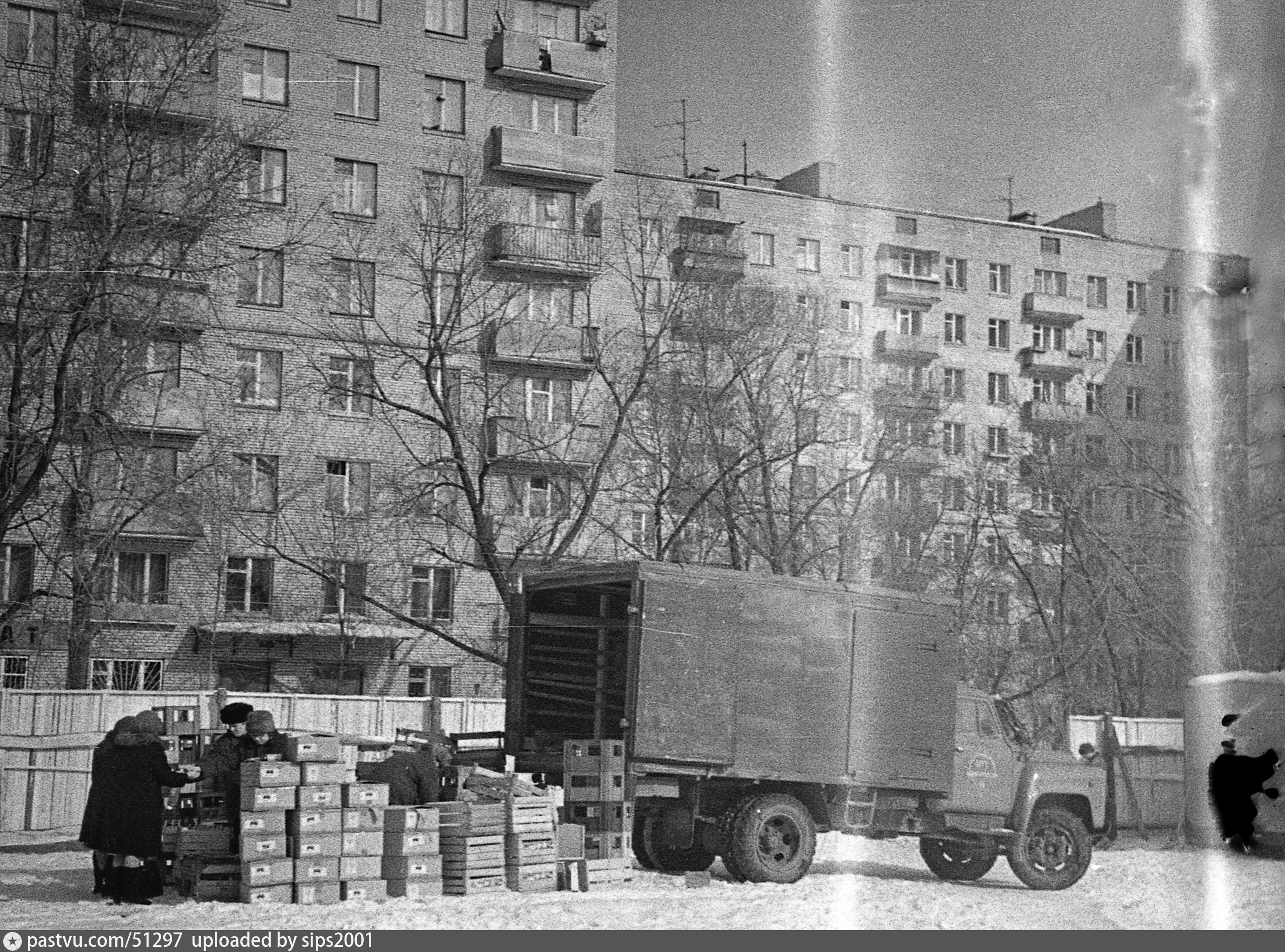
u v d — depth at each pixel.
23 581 34.53
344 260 37.25
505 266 40.72
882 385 30.92
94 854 11.05
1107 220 50.94
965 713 14.09
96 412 24.81
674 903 10.30
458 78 42.66
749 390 28.69
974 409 48.41
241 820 10.11
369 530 37.66
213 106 36.28
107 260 24.52
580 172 42.59
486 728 24.62
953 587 28.56
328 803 10.35
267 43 40.47
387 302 40.06
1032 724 23.55
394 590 39.44
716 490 28.22
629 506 31.95
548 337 40.16
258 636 38.62
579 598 14.06
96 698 21.55
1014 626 27.97
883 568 28.38
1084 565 21.41
